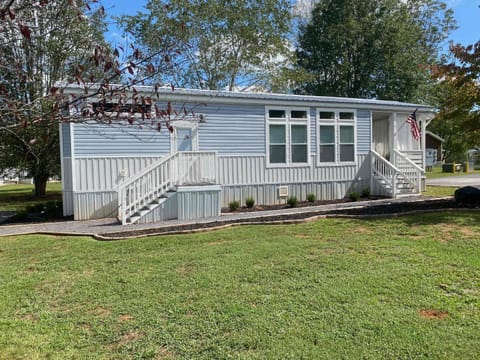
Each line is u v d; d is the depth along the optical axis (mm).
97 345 2871
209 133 11078
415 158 14617
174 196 9445
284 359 2596
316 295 3738
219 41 24922
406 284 3982
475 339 2799
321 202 12352
